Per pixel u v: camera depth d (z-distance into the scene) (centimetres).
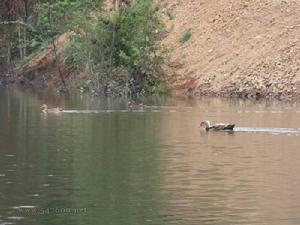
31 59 13812
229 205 3569
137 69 10650
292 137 5706
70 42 11819
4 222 3309
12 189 3888
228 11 11069
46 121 6931
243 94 9606
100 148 5188
